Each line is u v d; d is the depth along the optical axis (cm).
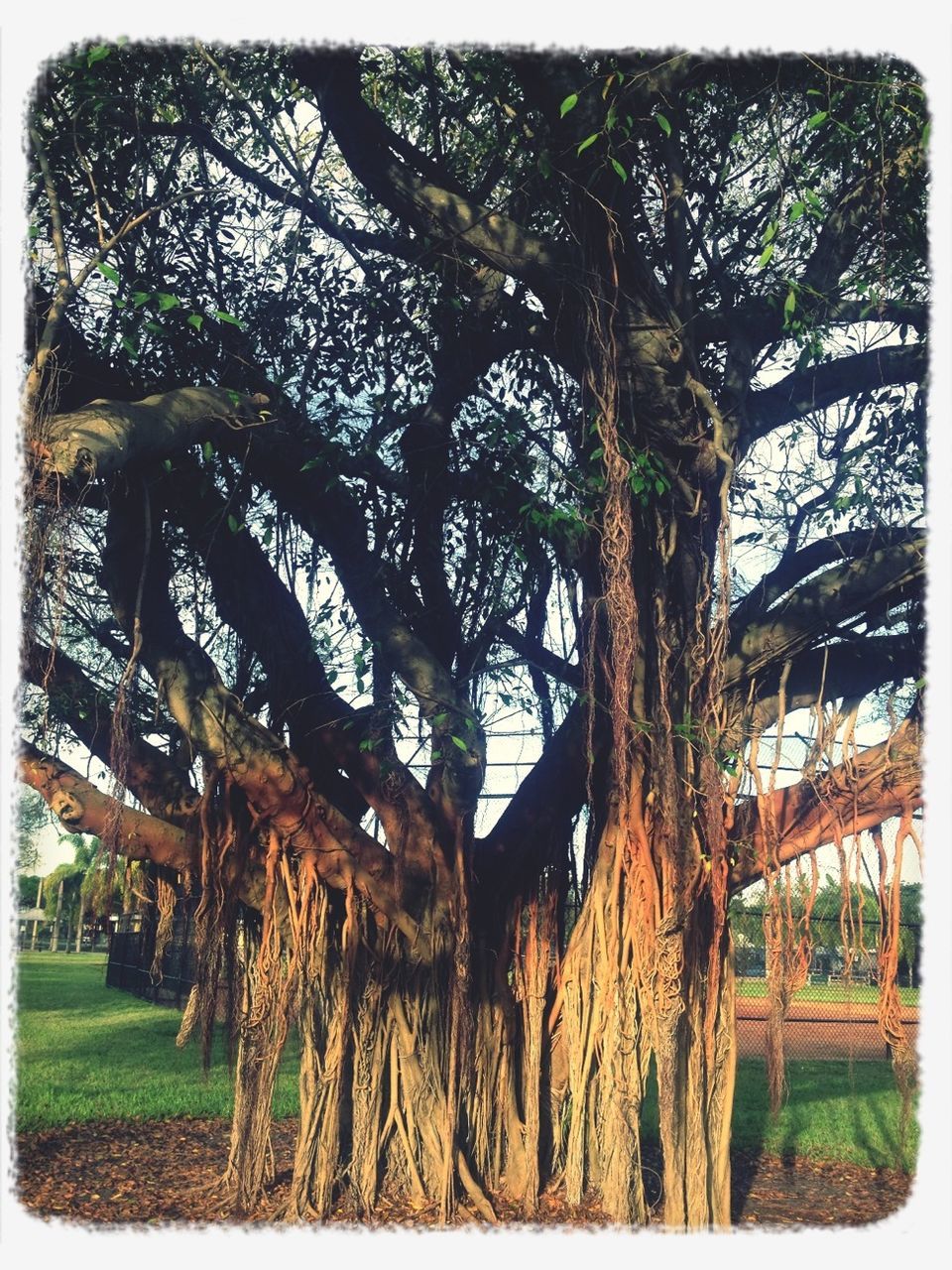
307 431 830
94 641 1014
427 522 927
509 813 952
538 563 907
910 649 880
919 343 852
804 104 878
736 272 940
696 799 785
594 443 836
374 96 1016
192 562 901
